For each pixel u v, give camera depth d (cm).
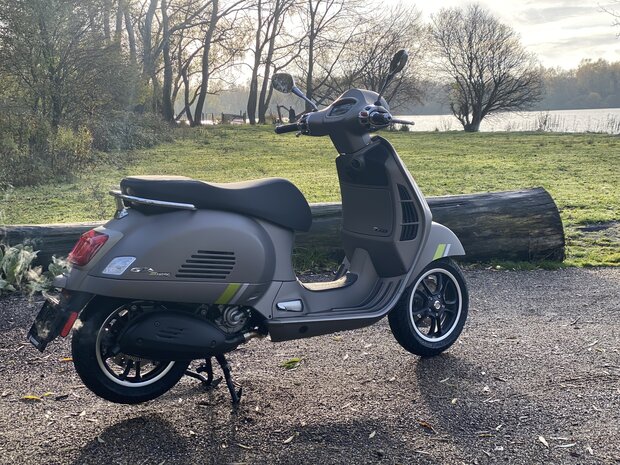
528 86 4412
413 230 410
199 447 316
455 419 344
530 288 618
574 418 345
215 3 4281
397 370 412
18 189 1210
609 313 536
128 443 319
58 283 322
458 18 4356
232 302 341
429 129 4678
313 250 681
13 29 1593
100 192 1156
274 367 417
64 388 385
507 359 430
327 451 312
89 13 1759
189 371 364
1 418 346
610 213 960
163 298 324
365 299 404
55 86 1695
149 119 2686
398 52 388
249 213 347
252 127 3981
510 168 1641
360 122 390
